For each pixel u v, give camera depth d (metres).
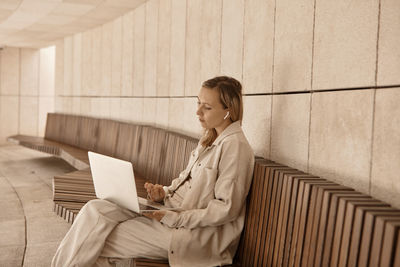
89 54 8.88
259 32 3.26
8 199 5.84
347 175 2.19
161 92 5.72
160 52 5.75
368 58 2.04
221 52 3.99
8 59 12.60
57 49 10.95
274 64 3.02
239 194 2.34
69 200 3.74
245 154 2.41
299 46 2.69
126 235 2.48
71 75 9.98
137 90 6.63
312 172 2.52
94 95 8.63
